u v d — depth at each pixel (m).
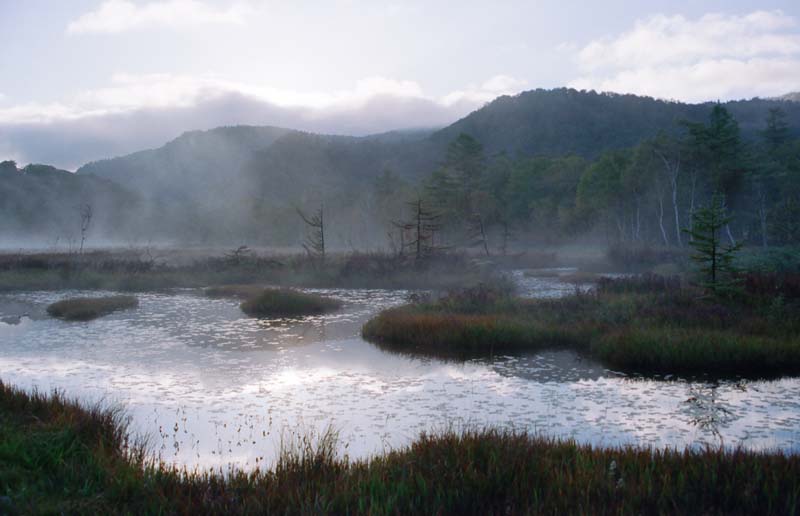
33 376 12.34
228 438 8.48
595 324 16.06
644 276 23.58
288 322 20.00
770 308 16.09
